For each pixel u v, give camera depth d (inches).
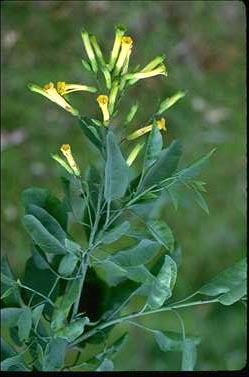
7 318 30.0
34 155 58.7
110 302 32.5
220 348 57.8
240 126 61.2
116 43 25.1
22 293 32.2
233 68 62.2
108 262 27.2
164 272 26.5
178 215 59.4
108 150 24.4
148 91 60.1
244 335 58.1
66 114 59.2
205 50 62.0
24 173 58.4
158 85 60.4
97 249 27.8
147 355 56.6
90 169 29.5
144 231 27.5
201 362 57.4
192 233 59.6
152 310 28.9
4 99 59.1
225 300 28.0
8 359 29.8
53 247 27.7
